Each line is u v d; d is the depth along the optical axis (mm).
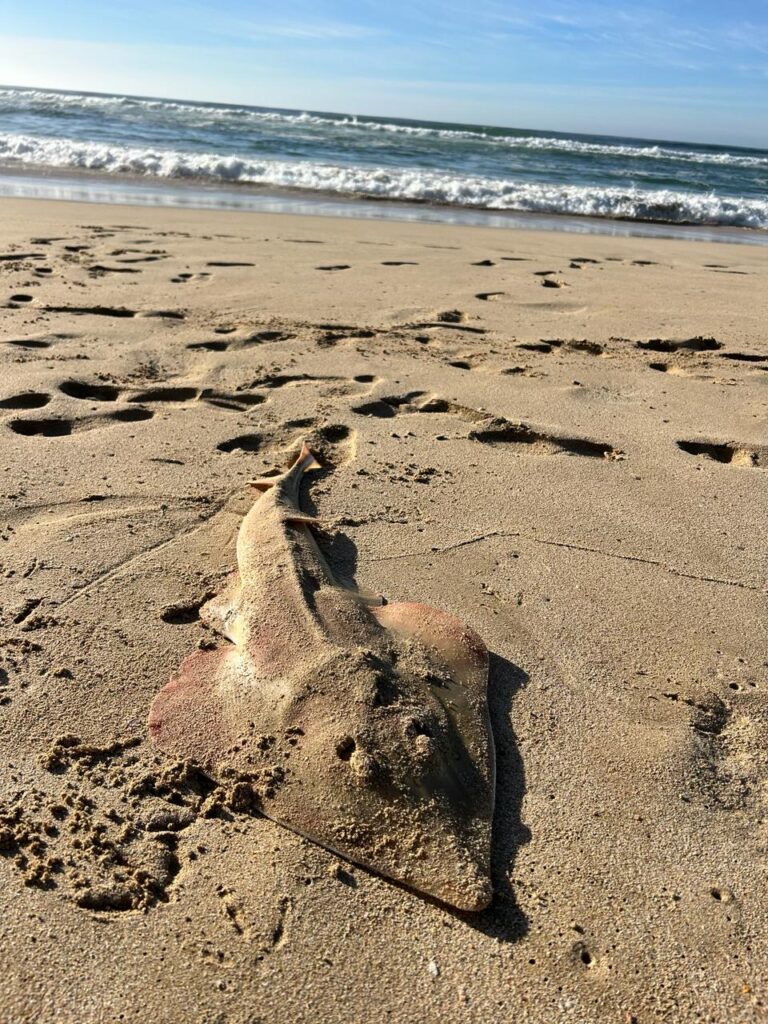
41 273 7398
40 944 1837
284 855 2051
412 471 4203
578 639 2963
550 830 2174
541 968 1834
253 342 5914
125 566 3256
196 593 3096
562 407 5055
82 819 2150
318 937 1873
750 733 2564
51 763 2318
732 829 2223
